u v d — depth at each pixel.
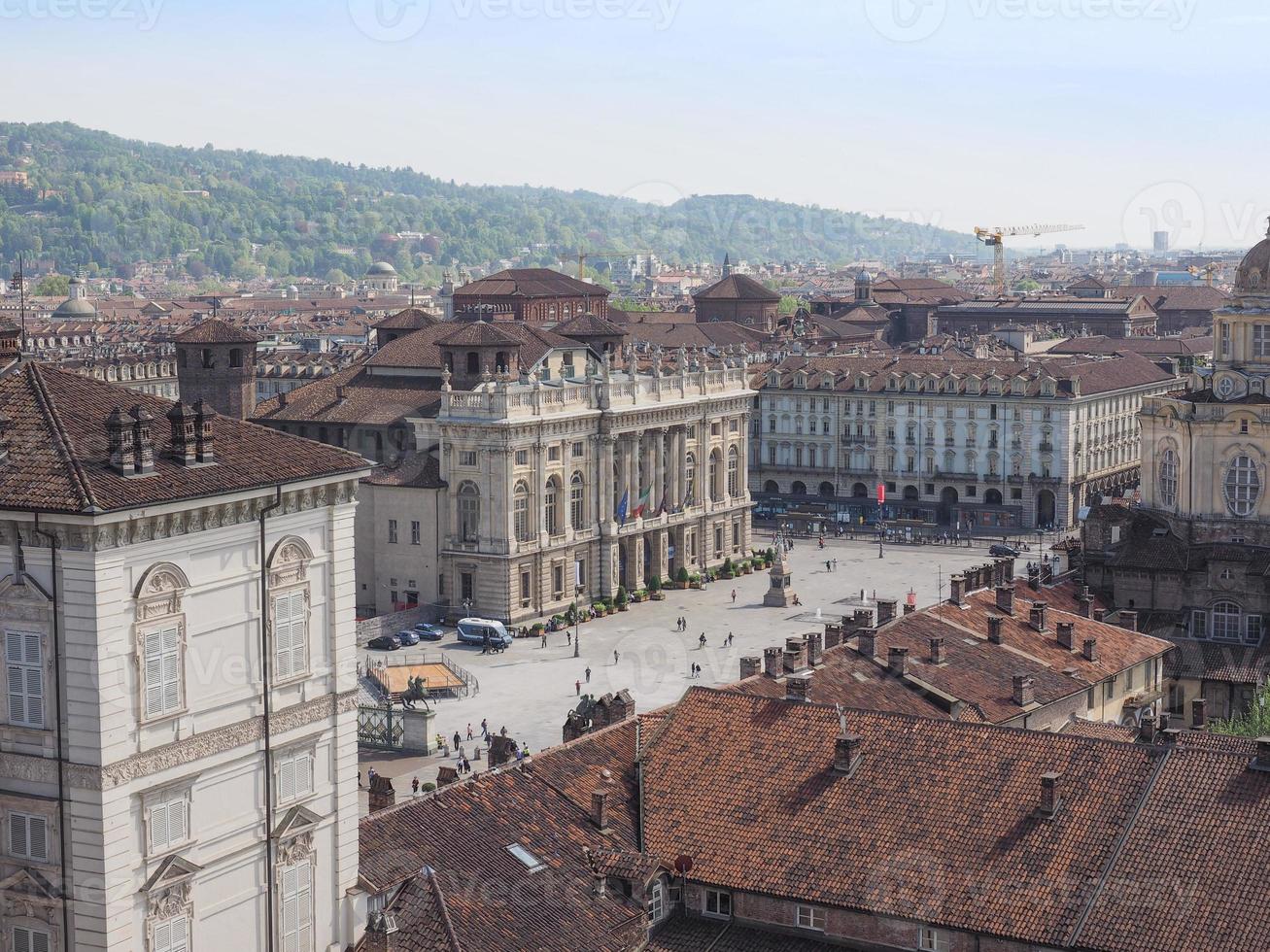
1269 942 74.75
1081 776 85.75
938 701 111.12
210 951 72.75
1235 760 83.88
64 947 68.94
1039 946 78.25
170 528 69.44
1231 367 159.12
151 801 69.50
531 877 84.94
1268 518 155.88
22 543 67.44
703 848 88.25
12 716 69.00
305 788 77.44
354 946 79.75
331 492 77.44
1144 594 155.75
